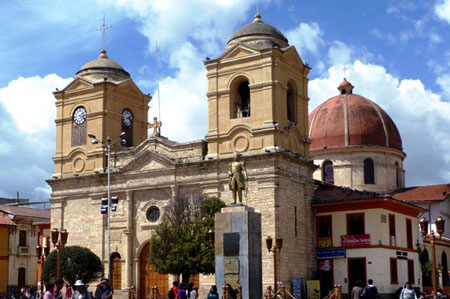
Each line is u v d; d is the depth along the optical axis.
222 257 35.44
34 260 87.06
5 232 79.12
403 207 65.06
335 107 82.81
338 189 64.44
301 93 65.25
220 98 62.78
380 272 58.84
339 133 80.62
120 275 65.31
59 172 70.81
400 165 83.38
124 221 65.50
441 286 72.75
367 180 79.56
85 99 70.62
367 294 35.69
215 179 60.94
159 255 55.12
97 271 61.66
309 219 62.34
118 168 66.69
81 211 68.38
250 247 35.22
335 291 42.94
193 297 36.19
